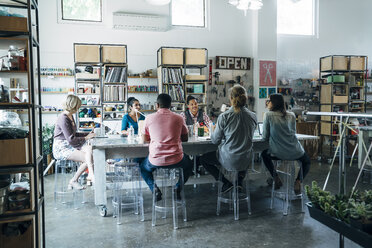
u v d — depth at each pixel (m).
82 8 6.50
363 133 4.72
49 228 3.03
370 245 1.68
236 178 3.31
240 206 3.63
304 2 7.77
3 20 1.98
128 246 2.60
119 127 6.41
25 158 2.03
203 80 6.52
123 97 6.11
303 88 7.70
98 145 3.23
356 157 6.35
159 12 6.85
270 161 3.97
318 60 7.82
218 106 7.25
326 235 2.79
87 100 6.06
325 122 6.67
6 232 2.04
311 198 2.19
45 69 6.16
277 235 2.79
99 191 3.32
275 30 7.35
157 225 3.07
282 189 4.10
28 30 2.04
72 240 2.74
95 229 2.99
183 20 7.10
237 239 2.72
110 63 5.96
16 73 2.16
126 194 4.11
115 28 6.53
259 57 7.28
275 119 3.46
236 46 7.37
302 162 3.72
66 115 3.88
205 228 2.97
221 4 7.25
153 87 6.65
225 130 3.23
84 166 3.90
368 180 4.80
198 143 3.46
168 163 3.05
